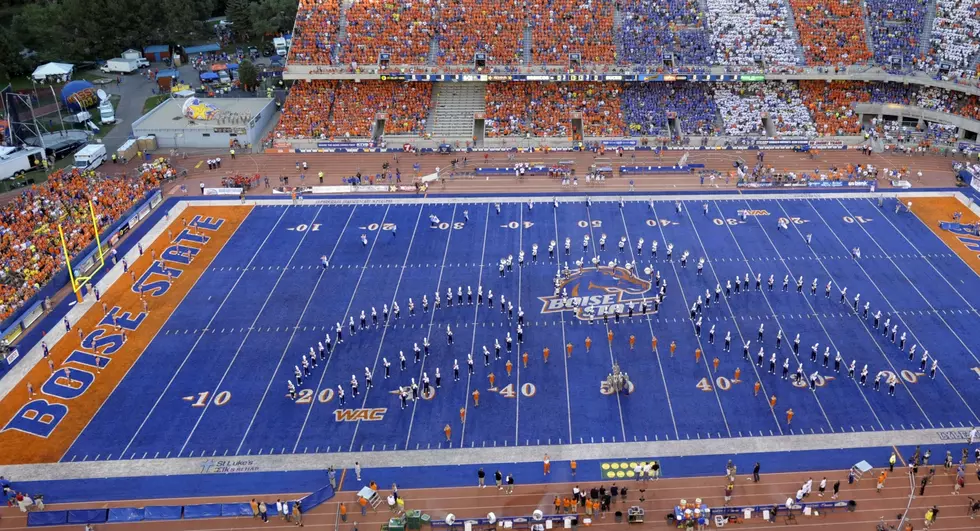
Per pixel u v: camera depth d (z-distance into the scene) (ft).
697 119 241.35
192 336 144.05
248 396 127.95
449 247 175.42
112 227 179.73
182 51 322.55
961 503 104.73
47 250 169.58
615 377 126.21
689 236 178.19
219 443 117.70
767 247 172.55
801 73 241.76
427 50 250.78
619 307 148.36
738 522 102.53
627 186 206.69
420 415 123.03
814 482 108.27
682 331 142.82
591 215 189.57
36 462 114.21
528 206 195.72
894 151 227.61
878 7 257.75
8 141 230.68
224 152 236.43
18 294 153.89
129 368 135.23
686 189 204.03
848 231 179.32
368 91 251.80
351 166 223.51
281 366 135.33
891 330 141.49
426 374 127.54
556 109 245.24
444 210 194.59
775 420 120.37
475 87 254.88
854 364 127.95
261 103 260.21
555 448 115.75
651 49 249.75
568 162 222.48
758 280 154.30
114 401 127.03
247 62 279.69
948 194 197.57
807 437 116.88
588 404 124.57
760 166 216.54
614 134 237.25
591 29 255.91
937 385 127.13
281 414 123.65
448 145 233.35
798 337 135.64
